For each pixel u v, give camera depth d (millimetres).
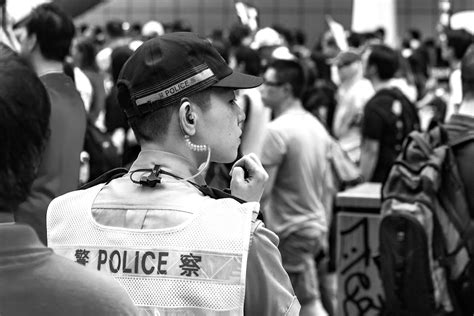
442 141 4695
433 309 4652
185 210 2482
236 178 2748
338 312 5898
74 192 2652
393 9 21125
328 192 6555
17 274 1869
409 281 4645
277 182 6297
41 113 1939
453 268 4652
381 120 7453
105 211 2553
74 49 8445
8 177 1895
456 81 5984
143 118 2621
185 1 26859
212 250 2406
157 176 2543
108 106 6633
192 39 2625
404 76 10844
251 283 2459
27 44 4672
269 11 26578
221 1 26625
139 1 27078
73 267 1926
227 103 2666
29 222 4152
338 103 10109
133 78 2605
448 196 4645
